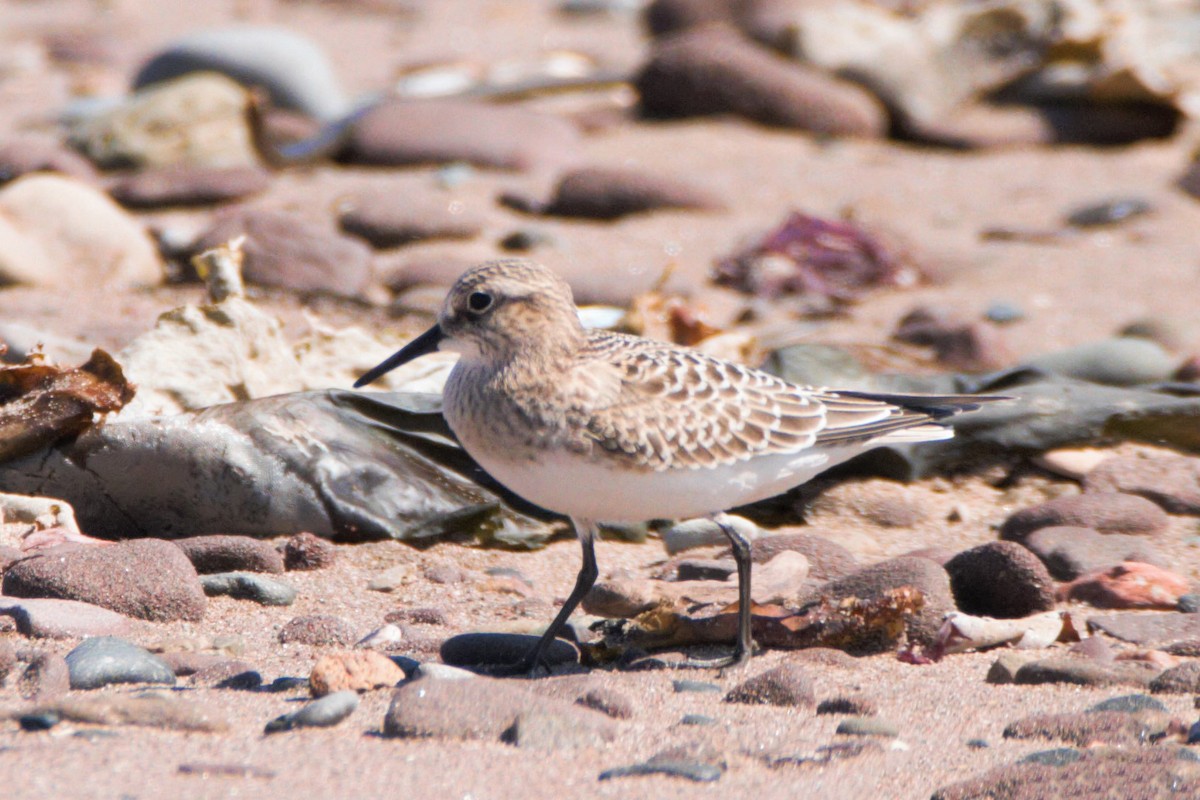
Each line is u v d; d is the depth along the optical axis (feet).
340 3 120.26
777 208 62.69
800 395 27.14
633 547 33.76
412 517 32.73
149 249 50.19
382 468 33.01
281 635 26.55
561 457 24.93
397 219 55.77
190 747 20.12
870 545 33.14
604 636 27.45
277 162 67.05
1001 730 21.97
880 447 36.52
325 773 19.29
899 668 25.39
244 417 32.71
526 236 55.88
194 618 27.45
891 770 20.20
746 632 25.68
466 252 54.60
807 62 79.77
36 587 27.32
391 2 120.16
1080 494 35.04
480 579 30.73
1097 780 19.15
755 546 31.01
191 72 76.79
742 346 42.22
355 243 50.93
